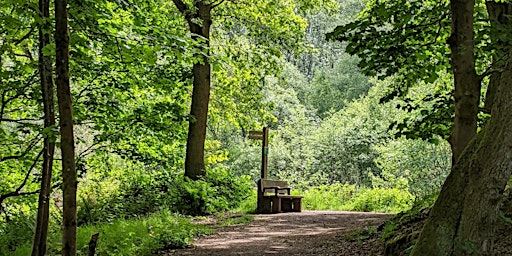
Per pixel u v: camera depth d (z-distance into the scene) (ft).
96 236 18.65
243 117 72.33
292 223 40.09
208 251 28.89
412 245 21.29
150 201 48.98
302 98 148.56
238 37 69.51
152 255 28.40
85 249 28.55
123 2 23.82
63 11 17.03
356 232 30.07
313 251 27.04
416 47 29.04
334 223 38.81
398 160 71.82
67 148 16.89
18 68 29.50
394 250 22.66
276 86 121.70
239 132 117.50
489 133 15.40
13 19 22.26
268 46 63.26
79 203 48.16
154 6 42.98
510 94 14.96
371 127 95.96
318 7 64.90
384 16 27.50
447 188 16.25
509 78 15.03
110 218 43.19
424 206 26.04
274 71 66.03
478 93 22.52
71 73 32.71
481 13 29.48
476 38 25.36
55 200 44.27
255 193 58.95
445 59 30.76
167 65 42.86
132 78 38.04
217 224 41.63
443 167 67.46
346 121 100.63
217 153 73.56
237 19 63.72
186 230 34.32
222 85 68.74
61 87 16.94
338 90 145.89
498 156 15.11
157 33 25.14
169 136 43.37
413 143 67.97
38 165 36.06
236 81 68.44
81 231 34.42
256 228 38.06
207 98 56.80
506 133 15.01
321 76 150.61
